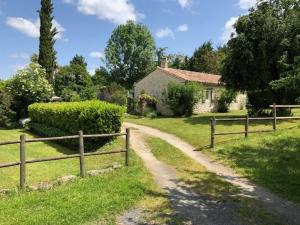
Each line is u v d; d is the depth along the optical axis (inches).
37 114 1015.6
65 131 780.6
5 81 1222.9
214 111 1499.8
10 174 479.5
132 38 2684.5
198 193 408.8
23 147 384.2
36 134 979.9
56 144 785.6
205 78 1561.3
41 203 345.7
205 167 540.7
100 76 2738.7
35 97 1197.1
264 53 981.8
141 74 2716.5
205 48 2650.1
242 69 1035.3
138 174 471.2
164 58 1594.5
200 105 1419.8
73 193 374.9
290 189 427.5
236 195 404.8
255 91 1087.0
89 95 1652.3
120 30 2704.2
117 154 607.8
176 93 1309.1
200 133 804.0
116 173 468.4
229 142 678.5
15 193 373.1
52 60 1577.3
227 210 354.0
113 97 1640.0
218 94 1513.3
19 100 1189.1
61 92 1748.3
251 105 1120.8
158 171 510.9
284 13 1001.5
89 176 447.8
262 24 993.5
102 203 347.6
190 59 2674.7
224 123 950.4
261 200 390.0
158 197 387.2
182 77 1406.3
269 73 1002.1
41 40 1553.9
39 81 1212.5
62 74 1846.7
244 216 338.3
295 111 1240.2
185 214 339.0
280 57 917.2
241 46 1016.2
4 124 1128.8
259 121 955.3
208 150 641.0
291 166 518.0
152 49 2751.0
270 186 441.4
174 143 722.8
